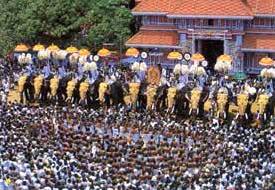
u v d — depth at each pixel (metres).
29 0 143.00
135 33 148.88
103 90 111.19
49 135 93.25
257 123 101.81
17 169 79.50
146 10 139.12
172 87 108.31
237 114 102.44
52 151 85.81
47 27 139.75
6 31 144.12
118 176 77.75
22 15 141.75
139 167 81.12
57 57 127.31
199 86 111.12
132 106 110.44
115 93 111.19
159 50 138.88
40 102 115.88
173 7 138.00
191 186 75.19
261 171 80.00
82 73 119.12
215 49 140.00
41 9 139.75
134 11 140.25
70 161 82.12
